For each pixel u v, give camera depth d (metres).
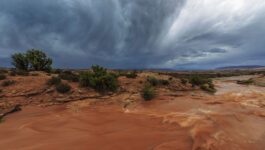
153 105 5.82
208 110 4.77
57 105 5.27
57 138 2.38
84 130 2.86
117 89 9.05
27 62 12.48
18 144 2.11
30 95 5.78
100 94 7.52
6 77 7.35
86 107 5.23
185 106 5.53
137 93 8.73
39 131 2.71
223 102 6.35
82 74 8.52
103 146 2.12
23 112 4.21
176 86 11.84
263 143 2.27
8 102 4.82
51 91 6.55
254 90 11.35
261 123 3.32
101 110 4.88
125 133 2.71
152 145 2.18
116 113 4.51
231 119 3.60
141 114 4.38
